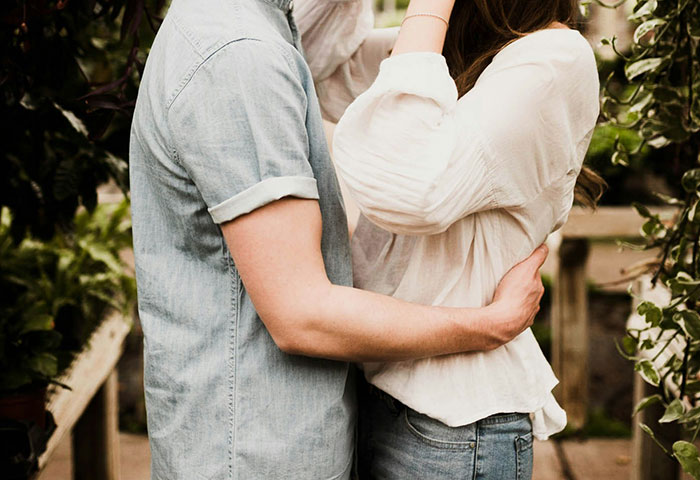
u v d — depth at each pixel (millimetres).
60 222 2121
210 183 1157
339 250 1288
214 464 1240
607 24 3764
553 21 1321
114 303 2748
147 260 1279
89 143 1996
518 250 1333
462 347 1265
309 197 1167
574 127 1268
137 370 4180
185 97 1162
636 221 3268
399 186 1157
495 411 1324
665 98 1639
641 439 2391
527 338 1384
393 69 1170
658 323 1517
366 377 1375
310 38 1583
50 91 1909
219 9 1200
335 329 1165
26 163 1961
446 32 1357
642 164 3369
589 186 1541
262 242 1150
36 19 1816
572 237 3312
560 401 3598
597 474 3336
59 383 2088
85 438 2740
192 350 1248
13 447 1794
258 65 1150
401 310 1208
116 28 2367
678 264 1653
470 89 1305
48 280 2654
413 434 1348
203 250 1256
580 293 3492
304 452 1250
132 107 1616
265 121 1150
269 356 1241
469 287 1321
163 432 1270
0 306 2334
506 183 1226
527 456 1386
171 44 1204
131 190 1295
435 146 1156
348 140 1185
